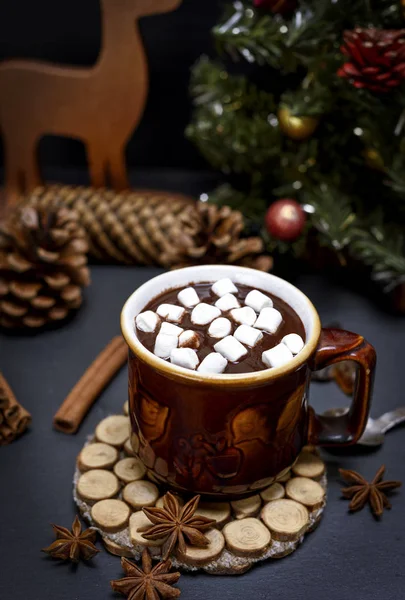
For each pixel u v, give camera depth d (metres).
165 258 0.55
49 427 0.48
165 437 0.39
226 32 0.52
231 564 0.40
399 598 0.39
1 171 0.84
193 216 0.55
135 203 0.61
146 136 0.83
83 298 0.58
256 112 0.58
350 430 0.43
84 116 0.65
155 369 0.37
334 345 0.40
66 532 0.41
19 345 0.54
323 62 0.51
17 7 0.75
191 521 0.40
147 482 0.43
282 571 0.40
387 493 0.44
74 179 0.83
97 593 0.39
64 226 0.55
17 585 0.40
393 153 0.52
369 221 0.55
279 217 0.54
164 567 0.39
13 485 0.44
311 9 0.50
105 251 0.61
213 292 0.43
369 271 0.60
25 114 0.66
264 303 0.42
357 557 0.41
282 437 0.39
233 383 0.36
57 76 0.64
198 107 0.69
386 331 0.55
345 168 0.57
